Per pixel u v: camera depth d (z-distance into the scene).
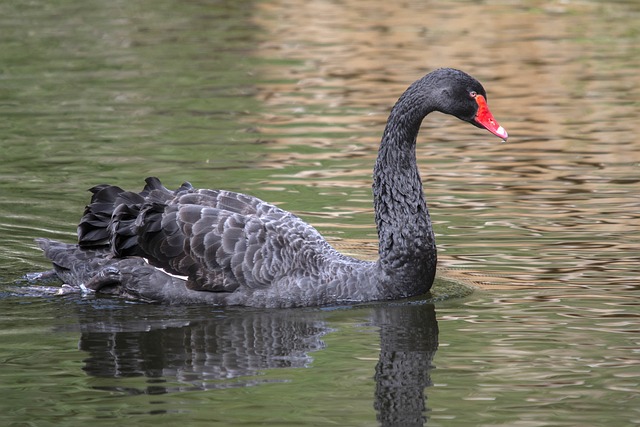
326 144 19.80
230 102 23.05
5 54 27.17
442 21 32.06
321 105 22.89
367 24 31.69
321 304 12.34
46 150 19.14
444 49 28.28
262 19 32.56
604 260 13.65
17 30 30.20
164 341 11.11
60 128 20.69
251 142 19.91
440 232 14.97
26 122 21.09
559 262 13.62
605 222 15.23
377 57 27.45
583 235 14.68
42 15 32.56
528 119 21.70
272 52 28.14
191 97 23.41
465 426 8.98
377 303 12.39
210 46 28.67
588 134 20.44
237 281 12.27
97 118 21.48
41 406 9.40
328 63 26.86
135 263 12.58
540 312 11.92
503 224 15.26
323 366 10.38
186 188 13.09
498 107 22.72
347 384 9.92
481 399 9.55
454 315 11.93
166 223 12.42
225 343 11.08
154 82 24.69
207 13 33.41
